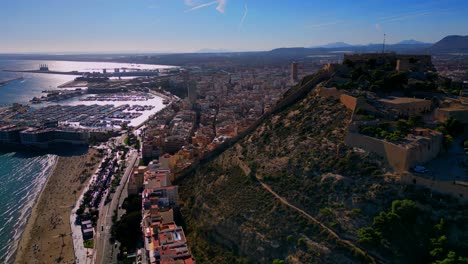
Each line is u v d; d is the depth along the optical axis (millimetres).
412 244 140875
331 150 188750
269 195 188625
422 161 165875
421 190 152875
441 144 175250
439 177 153375
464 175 154250
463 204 144125
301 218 167625
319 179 178625
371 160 172125
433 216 145625
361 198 159750
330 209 164000
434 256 134625
